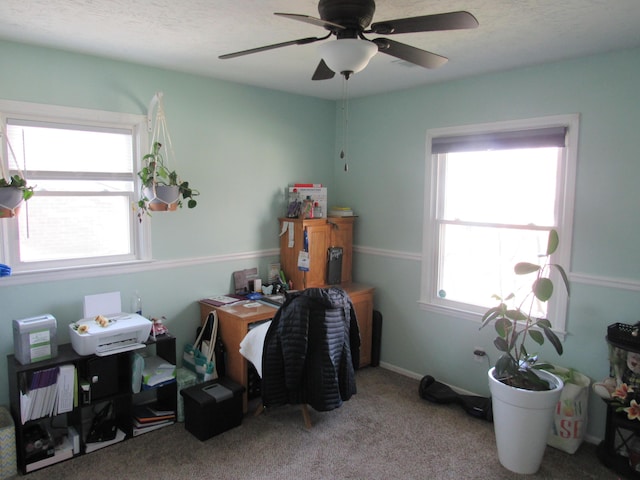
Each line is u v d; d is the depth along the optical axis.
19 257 2.72
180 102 3.28
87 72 2.84
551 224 3.04
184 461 2.60
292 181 4.07
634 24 2.24
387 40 1.80
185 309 3.43
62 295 2.83
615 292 2.73
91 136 2.94
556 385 2.56
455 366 3.56
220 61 2.99
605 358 2.80
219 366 3.24
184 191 3.05
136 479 2.43
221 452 2.69
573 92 2.84
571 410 2.68
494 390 2.59
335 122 4.34
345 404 3.32
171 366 3.00
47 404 2.50
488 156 3.32
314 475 2.49
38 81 2.66
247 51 1.90
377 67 3.07
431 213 3.63
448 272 3.62
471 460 2.64
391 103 3.86
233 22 2.27
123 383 2.82
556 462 2.64
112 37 2.50
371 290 3.94
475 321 3.42
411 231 3.79
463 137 3.39
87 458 2.61
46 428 2.77
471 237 3.45
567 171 2.88
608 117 2.71
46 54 2.68
